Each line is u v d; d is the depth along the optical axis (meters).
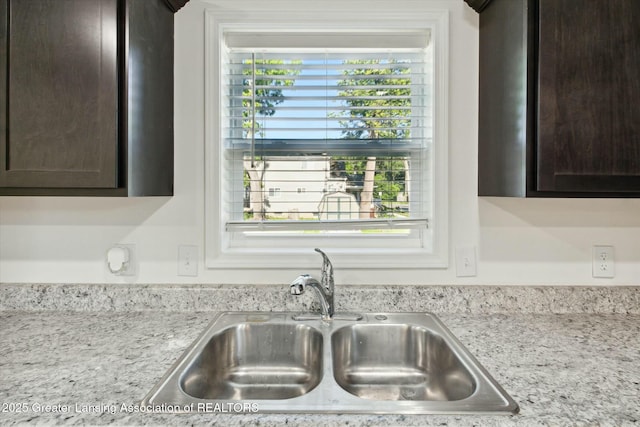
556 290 1.25
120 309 1.25
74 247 1.29
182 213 1.29
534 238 1.28
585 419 0.64
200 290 1.25
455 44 1.28
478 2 1.21
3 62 0.98
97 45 0.98
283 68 1.35
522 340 1.00
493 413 0.66
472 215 1.28
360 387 1.09
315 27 1.29
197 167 1.29
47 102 0.98
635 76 0.95
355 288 1.25
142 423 0.63
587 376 0.79
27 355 0.89
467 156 1.28
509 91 1.05
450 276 1.28
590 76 0.95
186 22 1.28
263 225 1.33
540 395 0.71
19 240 1.29
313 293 1.25
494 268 1.28
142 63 1.07
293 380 1.11
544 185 0.95
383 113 1.37
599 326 1.11
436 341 1.05
